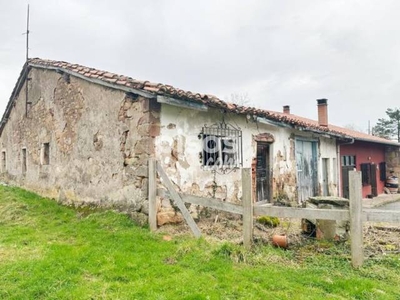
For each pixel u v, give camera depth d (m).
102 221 6.00
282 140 9.58
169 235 5.30
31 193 10.13
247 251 4.27
